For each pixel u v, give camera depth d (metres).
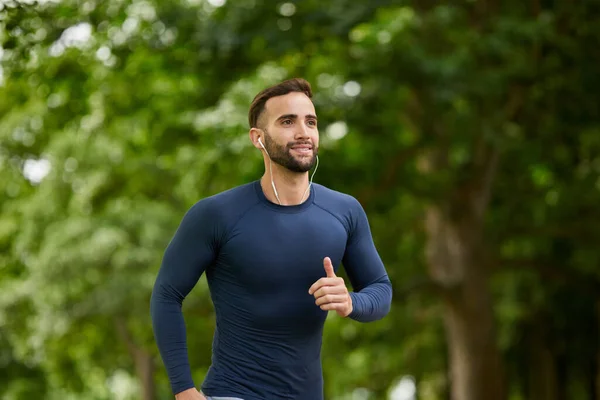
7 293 26.62
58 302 25.95
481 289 21.03
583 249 21.81
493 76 16.55
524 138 19.53
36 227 26.92
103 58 16.30
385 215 20.62
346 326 25.06
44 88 14.96
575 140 19.72
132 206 26.97
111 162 26.33
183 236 4.70
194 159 19.52
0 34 8.98
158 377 32.72
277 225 4.66
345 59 16.88
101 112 18.41
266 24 16.69
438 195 19.56
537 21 17.09
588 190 20.59
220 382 4.69
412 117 18.31
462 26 17.38
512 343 25.53
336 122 16.75
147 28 16.83
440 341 26.80
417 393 29.12
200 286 24.17
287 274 4.64
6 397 30.91
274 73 16.73
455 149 21.28
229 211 4.67
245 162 16.52
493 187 21.91
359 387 29.30
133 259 25.75
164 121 18.94
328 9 16.30
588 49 18.06
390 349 26.59
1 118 24.77
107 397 33.47
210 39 16.55
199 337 27.42
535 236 21.88
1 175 26.55
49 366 30.12
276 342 4.67
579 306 24.20
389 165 18.41
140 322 26.05
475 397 21.00
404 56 15.94
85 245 25.84
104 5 13.68
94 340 29.70
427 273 23.94
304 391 4.72
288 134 4.63
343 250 4.80
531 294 24.58
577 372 25.27
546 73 17.83
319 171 17.38
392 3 16.22
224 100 16.53
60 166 26.33
